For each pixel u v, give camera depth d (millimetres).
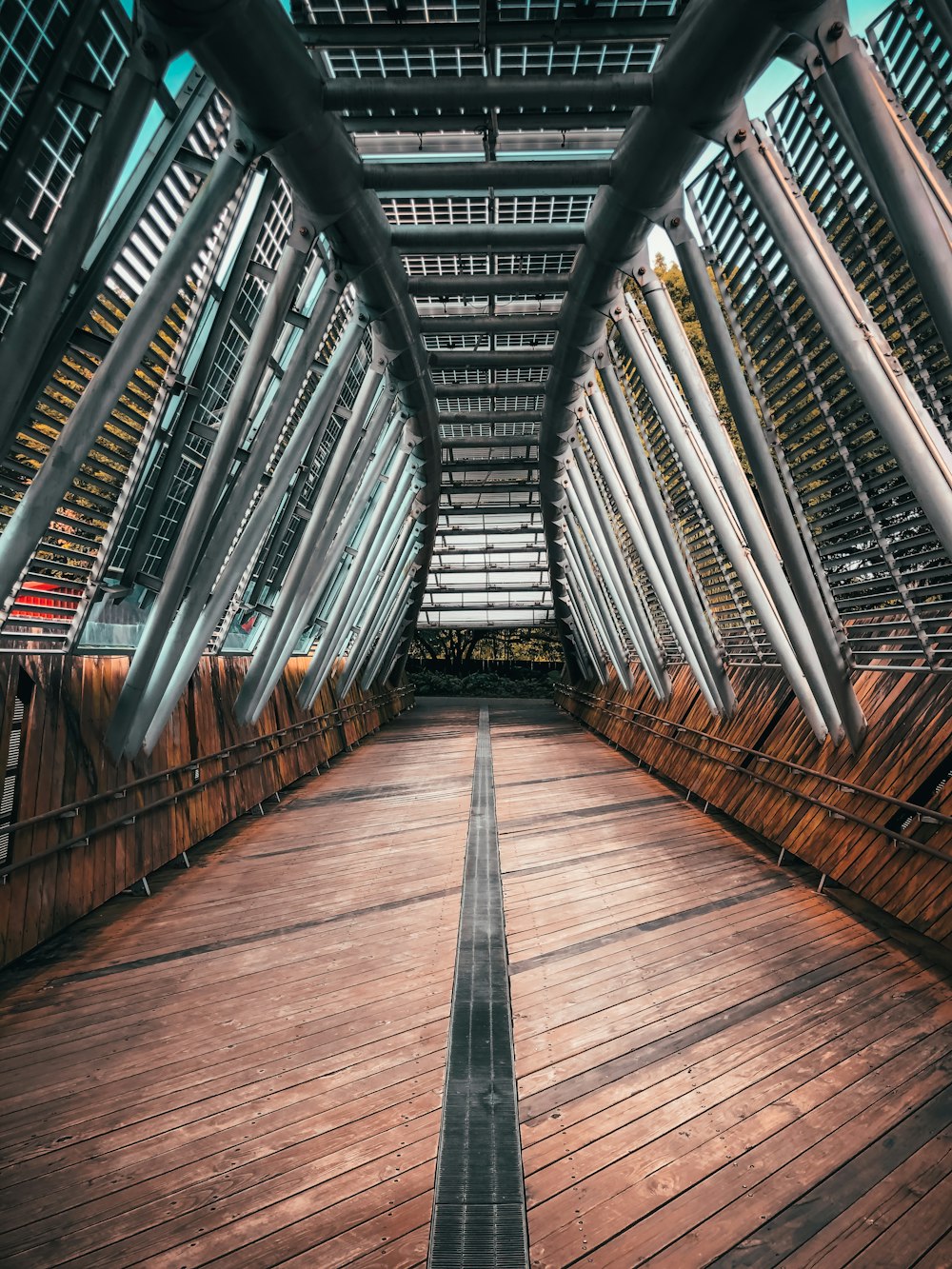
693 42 5484
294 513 13023
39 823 6328
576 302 10562
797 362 7520
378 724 24297
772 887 7703
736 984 5535
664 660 16875
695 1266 3041
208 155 6371
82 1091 4320
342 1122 3998
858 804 7633
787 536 7637
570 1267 3037
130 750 7910
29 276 4668
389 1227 3260
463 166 7715
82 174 4555
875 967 5762
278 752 13586
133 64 4602
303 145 6496
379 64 7316
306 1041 4840
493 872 8438
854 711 8086
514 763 16781
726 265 7883
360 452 12320
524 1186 3500
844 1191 3439
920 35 5031
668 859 8859
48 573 6938
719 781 11461
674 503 12352
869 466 7059
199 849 9695
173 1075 4473
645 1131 3893
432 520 21047
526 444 20891
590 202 10039
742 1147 3748
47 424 6285
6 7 4113
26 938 5969
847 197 6059
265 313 7445
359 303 9680
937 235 4539
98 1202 3434
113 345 5555
